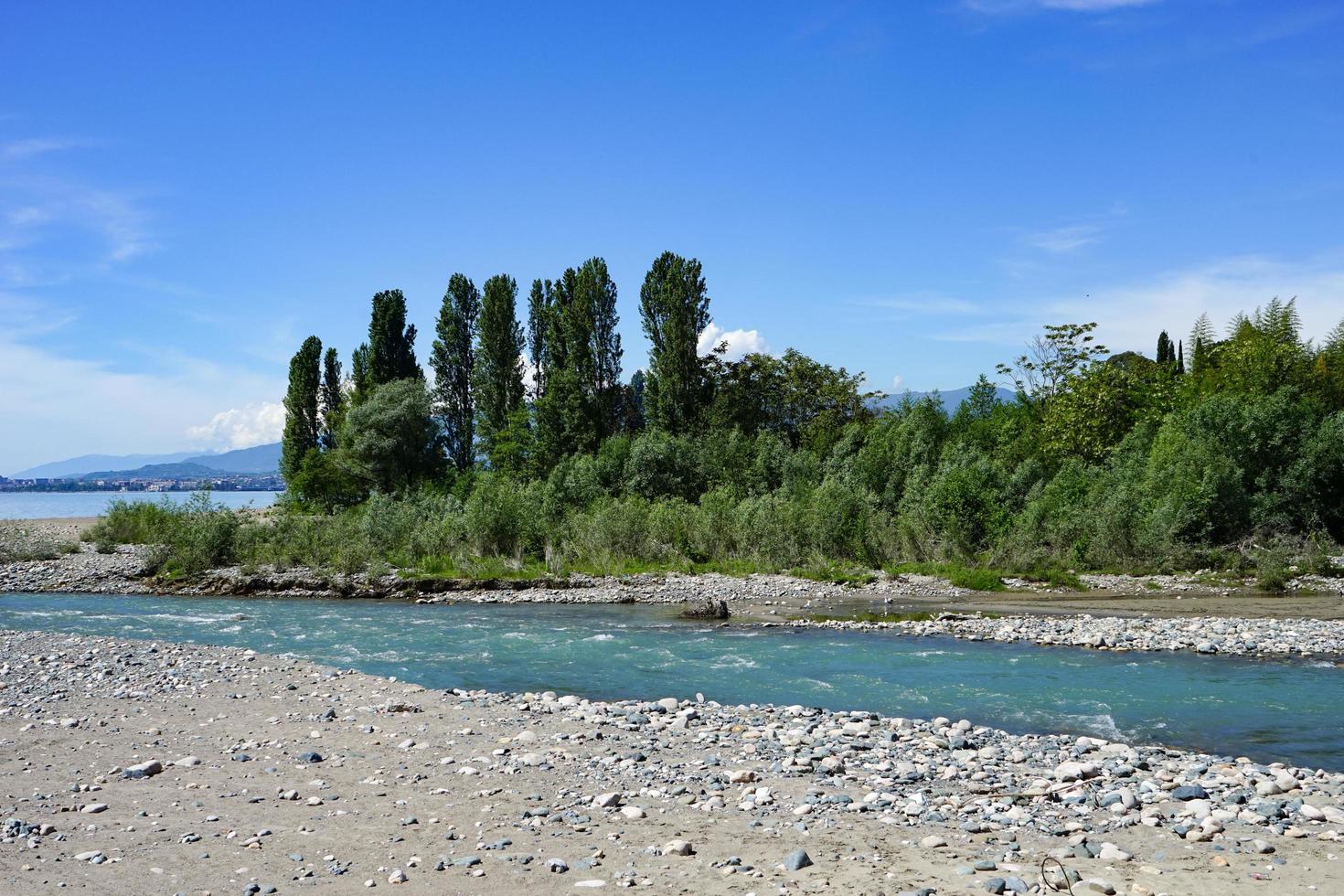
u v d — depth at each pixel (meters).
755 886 7.55
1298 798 10.33
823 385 73.31
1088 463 50.53
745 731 13.83
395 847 8.55
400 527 42.22
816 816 9.59
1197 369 56.06
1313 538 35.97
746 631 24.95
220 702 15.55
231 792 10.38
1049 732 14.13
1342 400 47.72
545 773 11.28
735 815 9.63
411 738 13.14
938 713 15.41
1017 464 51.72
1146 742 13.47
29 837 8.70
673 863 8.11
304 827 9.11
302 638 24.20
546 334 71.69
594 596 32.81
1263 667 18.94
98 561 41.97
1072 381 57.28
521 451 65.38
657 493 53.25
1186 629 23.17
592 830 9.07
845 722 14.32
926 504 40.09
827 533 39.56
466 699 16.17
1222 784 10.88
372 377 75.75
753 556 39.19
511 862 8.13
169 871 7.87
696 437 62.66
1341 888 7.55
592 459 57.28
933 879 7.71
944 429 59.09
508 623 27.09
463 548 39.75
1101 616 26.23
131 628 26.27
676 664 20.12
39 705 15.09
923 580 34.75
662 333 67.81
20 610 30.61
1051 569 35.69
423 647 22.58
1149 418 49.16
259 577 36.12
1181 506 35.97
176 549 39.66
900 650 21.55
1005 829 9.18
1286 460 38.53
